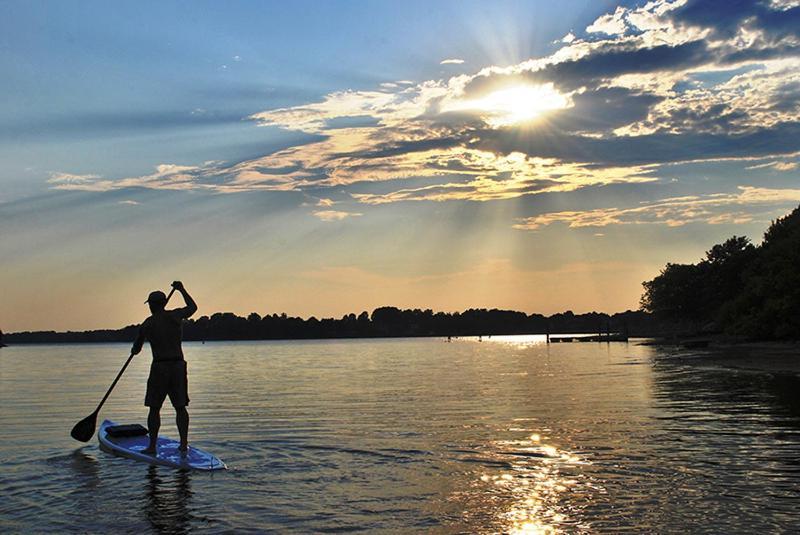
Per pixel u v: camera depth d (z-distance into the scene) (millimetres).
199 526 7355
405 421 15547
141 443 11969
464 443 12234
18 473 10102
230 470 10125
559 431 13508
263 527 7285
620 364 43625
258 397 22797
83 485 9281
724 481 8906
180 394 11289
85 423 12258
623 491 8469
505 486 8859
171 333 11312
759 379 26953
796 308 61969
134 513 7879
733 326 69750
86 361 73125
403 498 8359
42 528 7355
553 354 69750
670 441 12070
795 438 12258
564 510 7707
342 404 19922
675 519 7281
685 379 28047
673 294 116250
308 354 88812
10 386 30953
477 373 36562
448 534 6961
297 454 11359
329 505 8094
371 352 95812
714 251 117375
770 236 80688
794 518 7246
